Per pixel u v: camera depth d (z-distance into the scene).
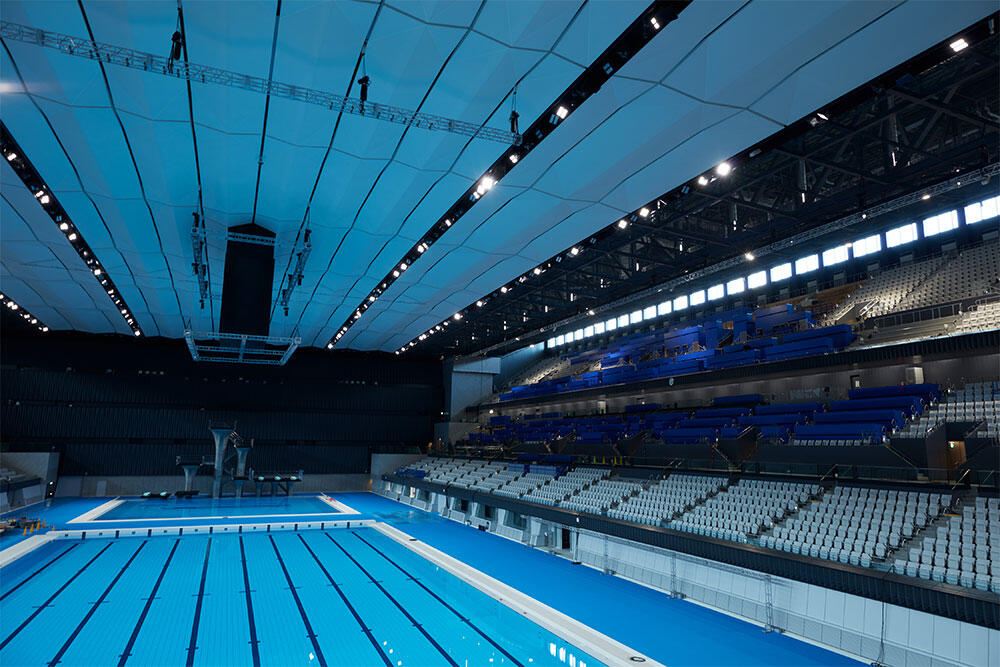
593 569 16.33
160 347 37.62
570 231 17.58
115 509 28.44
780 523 13.72
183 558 17.03
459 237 18.28
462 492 26.92
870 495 13.18
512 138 10.27
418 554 18.27
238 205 15.98
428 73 10.19
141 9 8.60
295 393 40.25
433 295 25.48
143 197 15.45
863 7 8.34
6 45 9.48
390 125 12.04
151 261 20.50
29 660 8.91
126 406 36.22
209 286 22.72
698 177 13.98
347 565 16.39
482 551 18.91
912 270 22.42
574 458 25.16
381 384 42.75
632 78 10.20
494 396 42.66
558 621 11.00
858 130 12.26
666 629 10.70
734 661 9.13
